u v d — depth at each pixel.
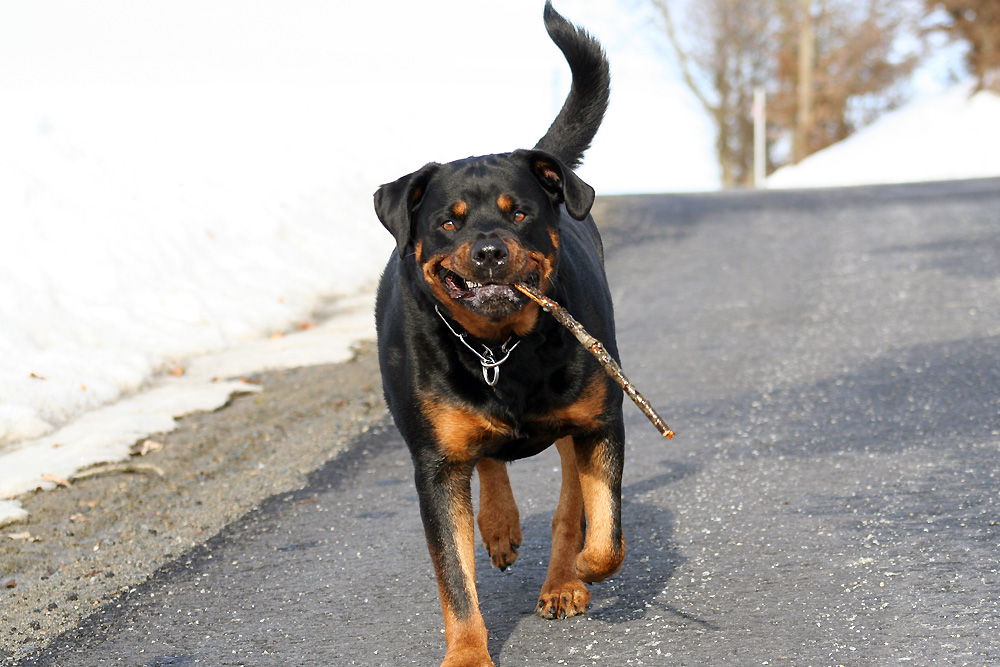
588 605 3.68
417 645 3.46
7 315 7.51
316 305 10.20
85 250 8.81
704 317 8.76
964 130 29.59
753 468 4.98
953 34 31.92
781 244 12.41
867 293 9.15
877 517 4.17
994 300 8.38
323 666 3.37
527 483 5.11
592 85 4.89
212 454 5.90
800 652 3.12
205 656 3.52
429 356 3.50
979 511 4.09
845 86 40.22
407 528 4.60
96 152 10.41
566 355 3.49
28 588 4.23
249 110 14.09
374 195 3.78
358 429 6.17
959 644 3.04
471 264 3.29
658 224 15.00
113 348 7.72
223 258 10.20
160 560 4.45
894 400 5.91
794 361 7.06
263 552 4.46
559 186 3.74
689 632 3.35
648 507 4.61
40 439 6.18
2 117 10.12
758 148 35.28
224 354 8.29
